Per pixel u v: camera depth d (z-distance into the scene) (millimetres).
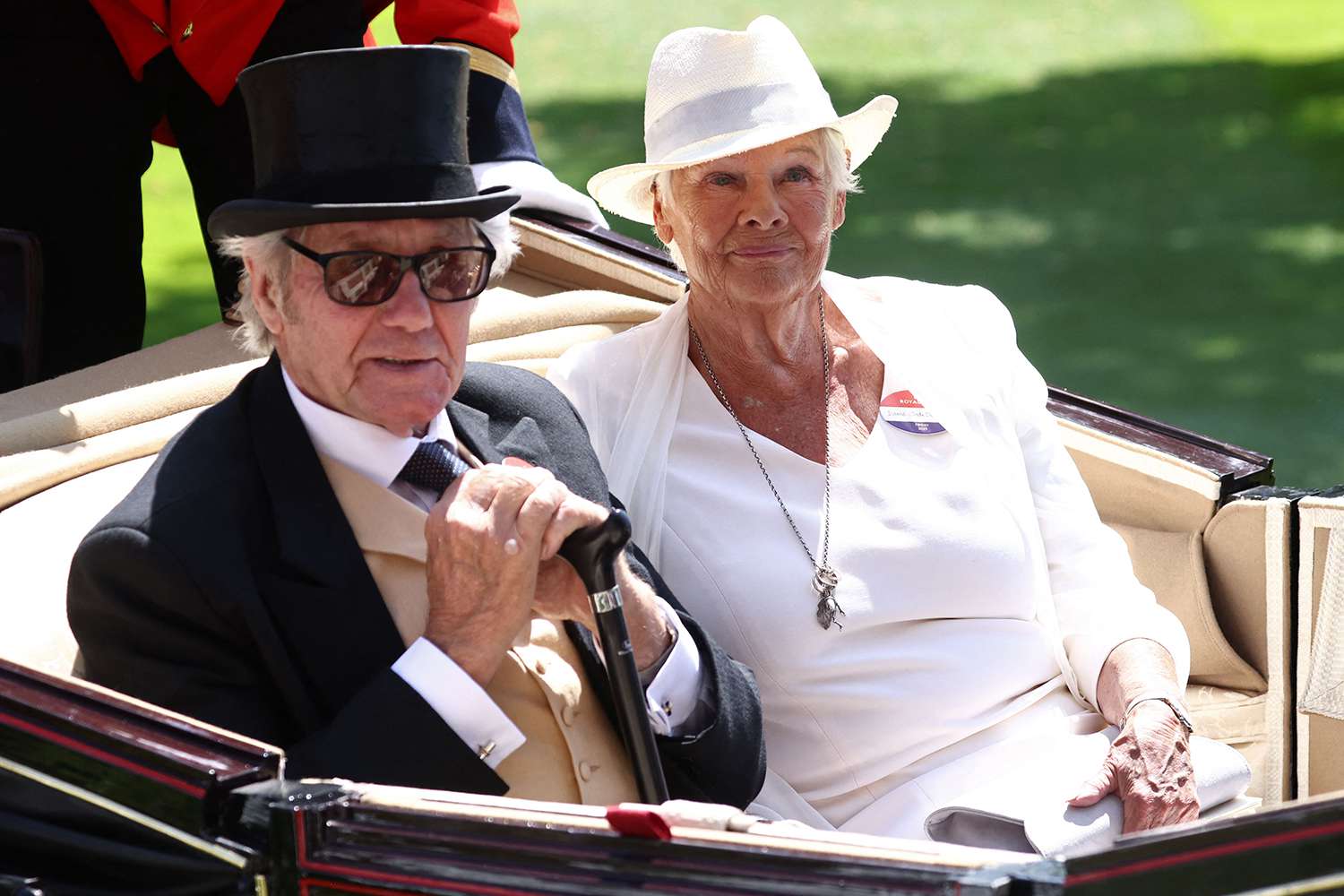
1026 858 5375
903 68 45281
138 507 7285
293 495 7477
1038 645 9570
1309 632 10211
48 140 11594
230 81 11711
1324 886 5395
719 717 8078
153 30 11570
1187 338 27297
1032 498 10117
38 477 8508
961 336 10211
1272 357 26438
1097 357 26453
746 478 9500
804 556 9266
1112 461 11148
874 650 9172
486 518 7203
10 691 6461
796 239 9438
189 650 7203
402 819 5832
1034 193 35062
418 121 7348
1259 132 38781
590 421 9602
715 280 9477
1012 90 42938
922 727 9141
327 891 5824
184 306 24938
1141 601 9906
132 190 12133
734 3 53250
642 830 5590
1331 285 29578
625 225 31875
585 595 7645
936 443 9680
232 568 7191
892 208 34094
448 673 7180
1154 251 31484
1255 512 10500
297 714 7289
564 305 11023
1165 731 9062
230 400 7836
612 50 47125
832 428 9695
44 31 11453
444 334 7539
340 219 7137
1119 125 39562
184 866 5980
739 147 9188
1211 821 5383
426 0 12297
